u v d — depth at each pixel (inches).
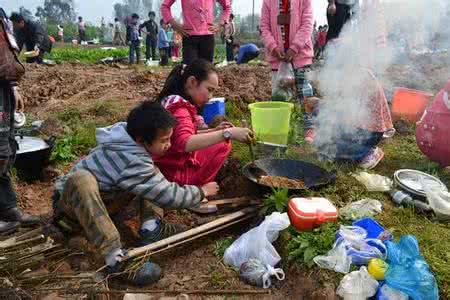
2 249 111.7
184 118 127.3
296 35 190.7
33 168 162.2
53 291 95.5
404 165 167.8
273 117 167.2
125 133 111.7
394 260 96.0
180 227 128.6
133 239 123.3
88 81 351.9
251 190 141.2
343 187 136.7
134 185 109.7
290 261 108.9
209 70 132.0
